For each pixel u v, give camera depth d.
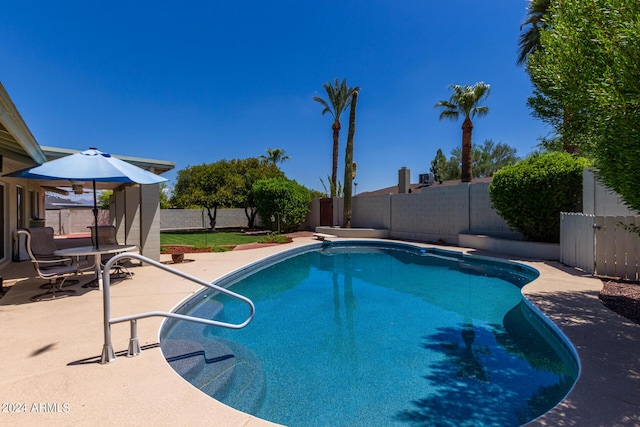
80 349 3.60
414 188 26.50
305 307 6.41
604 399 2.57
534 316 5.15
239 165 24.50
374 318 5.71
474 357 4.14
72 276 7.66
